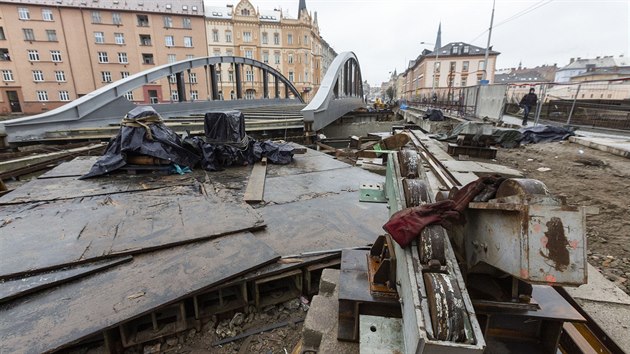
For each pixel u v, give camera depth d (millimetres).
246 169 6102
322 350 1724
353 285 1868
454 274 1380
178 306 2238
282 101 28359
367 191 2578
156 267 2504
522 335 1643
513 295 1568
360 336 1594
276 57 61812
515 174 5859
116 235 2984
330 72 15672
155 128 5730
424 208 1568
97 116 11102
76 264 2475
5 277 2271
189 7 49875
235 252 2734
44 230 3102
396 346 1534
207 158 5988
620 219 3973
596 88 15766
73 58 44812
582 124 13234
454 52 66875
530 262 1166
